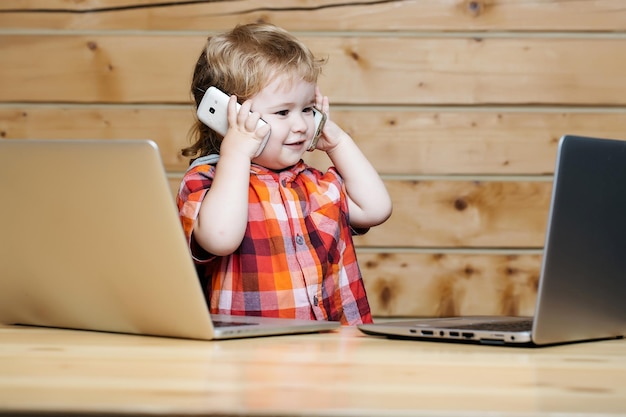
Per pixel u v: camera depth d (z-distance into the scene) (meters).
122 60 3.02
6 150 1.20
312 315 1.77
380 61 3.01
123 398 0.74
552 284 1.13
